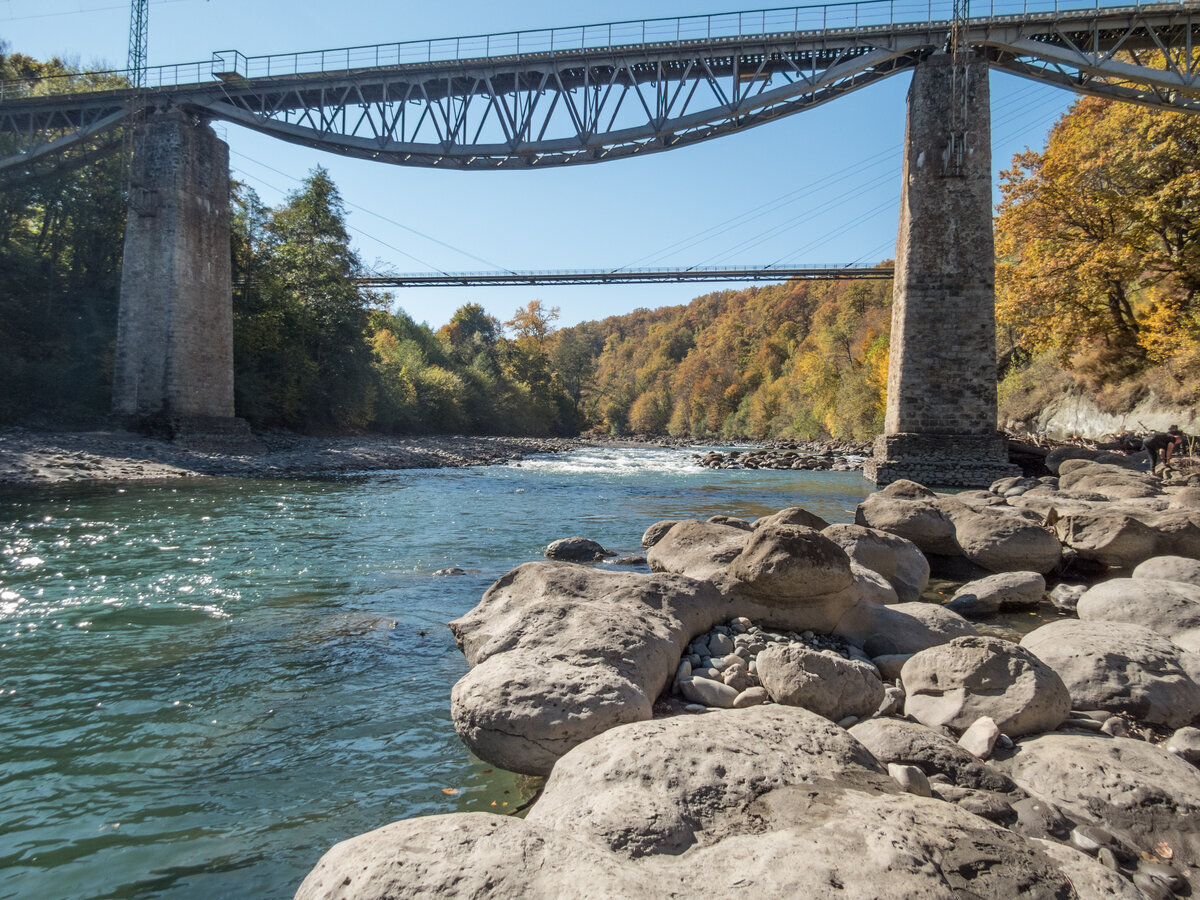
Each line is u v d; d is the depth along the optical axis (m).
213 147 27.98
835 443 51.19
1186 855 2.76
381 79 28.47
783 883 2.12
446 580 7.89
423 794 3.43
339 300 39.28
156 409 25.72
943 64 22.66
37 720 4.14
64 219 30.91
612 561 8.91
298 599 6.98
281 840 3.02
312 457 25.20
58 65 35.94
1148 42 24.53
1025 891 2.20
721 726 3.17
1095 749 3.38
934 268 22.50
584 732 3.50
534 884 2.12
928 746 3.34
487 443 44.53
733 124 27.55
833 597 5.70
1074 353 30.45
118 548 9.25
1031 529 8.06
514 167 29.50
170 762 3.68
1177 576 6.25
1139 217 24.14
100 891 2.66
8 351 26.03
